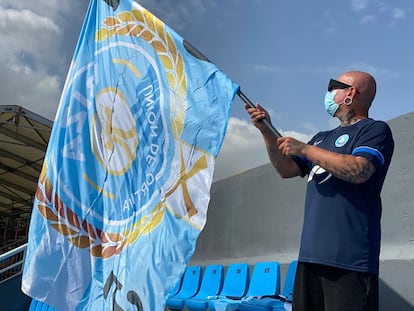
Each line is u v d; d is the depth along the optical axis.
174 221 2.74
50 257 3.17
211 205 7.32
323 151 2.20
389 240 4.04
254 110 2.64
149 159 3.00
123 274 2.88
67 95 3.48
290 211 5.63
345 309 2.09
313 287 2.26
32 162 14.03
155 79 3.10
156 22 3.21
